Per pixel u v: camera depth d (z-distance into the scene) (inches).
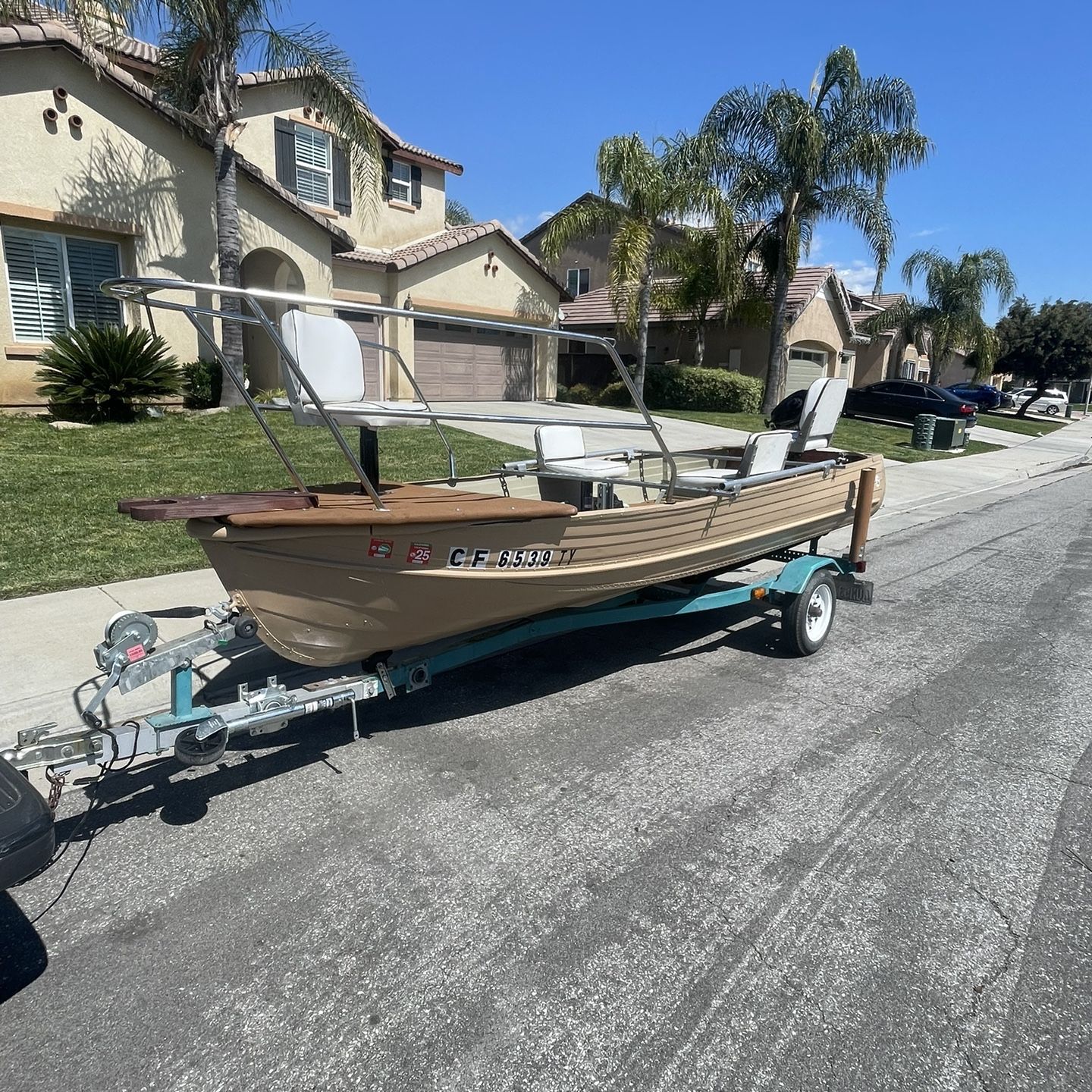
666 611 204.1
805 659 227.3
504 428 624.1
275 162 697.6
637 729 177.3
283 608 136.6
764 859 129.2
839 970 104.9
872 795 150.1
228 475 371.2
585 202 836.0
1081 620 272.4
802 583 217.2
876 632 254.5
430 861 127.0
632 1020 96.0
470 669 213.3
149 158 511.2
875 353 1407.5
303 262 609.3
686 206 799.1
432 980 102.0
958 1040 94.0
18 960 104.9
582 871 125.3
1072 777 159.2
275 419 504.7
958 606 288.0
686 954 107.3
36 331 490.0
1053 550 391.9
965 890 122.3
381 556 139.6
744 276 912.3
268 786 149.3
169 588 244.2
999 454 864.3
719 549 202.8
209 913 114.3
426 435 532.4
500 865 126.2
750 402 939.3
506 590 159.0
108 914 114.1
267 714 137.3
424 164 841.5
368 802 144.5
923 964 106.4
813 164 796.0
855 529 252.1
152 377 463.2
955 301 1183.6
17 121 454.9
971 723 184.4
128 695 176.1
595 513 165.8
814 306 1051.3
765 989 101.3
